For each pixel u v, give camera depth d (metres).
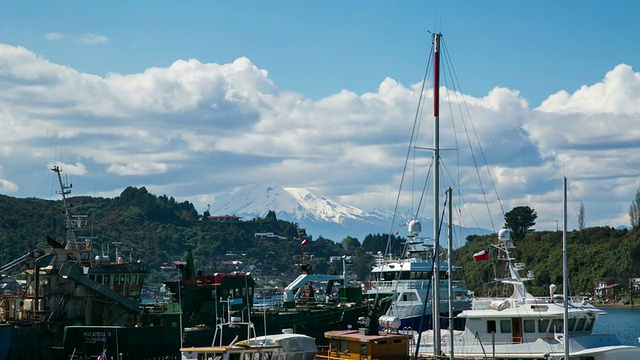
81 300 96.75
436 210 84.75
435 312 80.88
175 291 102.06
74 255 99.69
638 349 75.69
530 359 79.06
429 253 126.19
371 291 127.88
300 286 128.00
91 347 89.31
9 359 86.56
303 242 147.12
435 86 87.25
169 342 92.69
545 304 80.12
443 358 78.19
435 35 87.62
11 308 98.31
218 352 60.78
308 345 63.84
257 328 103.69
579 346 77.62
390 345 66.06
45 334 92.50
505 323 81.12
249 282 109.62
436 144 86.38
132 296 104.75
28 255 98.31
